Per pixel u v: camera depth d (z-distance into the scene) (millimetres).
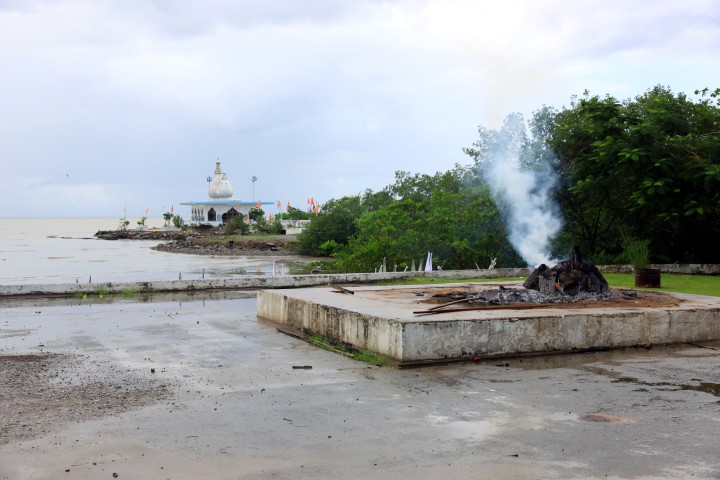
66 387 9633
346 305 13219
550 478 6383
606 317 12219
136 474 6473
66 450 7102
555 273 14797
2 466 6660
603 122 26031
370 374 10438
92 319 16047
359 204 56312
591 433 7680
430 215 30266
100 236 97500
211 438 7496
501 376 10305
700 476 6438
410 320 11055
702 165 22953
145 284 21969
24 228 181375
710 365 11102
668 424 8016
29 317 16344
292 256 54438
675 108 26672
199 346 12711
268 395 9242
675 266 24375
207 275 33781
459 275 24906
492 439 7477
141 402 8891
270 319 15719
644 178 23844
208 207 96250
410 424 8000
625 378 10219
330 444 7316
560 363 11195
